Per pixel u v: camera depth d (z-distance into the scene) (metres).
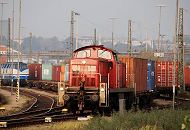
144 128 51.59
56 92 176.00
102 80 81.38
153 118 58.97
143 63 113.75
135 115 62.03
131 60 100.56
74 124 62.56
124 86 96.25
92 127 54.88
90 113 82.06
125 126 54.16
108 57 86.50
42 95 149.88
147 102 121.06
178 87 159.38
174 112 66.81
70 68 82.19
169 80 156.75
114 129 52.72
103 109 83.25
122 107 81.25
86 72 80.88
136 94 104.38
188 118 35.88
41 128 60.16
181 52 179.62
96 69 80.31
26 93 158.88
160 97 160.88
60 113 86.38
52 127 60.47
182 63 179.25
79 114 82.31
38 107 101.25
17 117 77.06
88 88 79.56
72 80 81.44
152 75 127.56
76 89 79.62
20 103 112.88
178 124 54.88
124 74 96.19
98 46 86.19
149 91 120.62
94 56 86.12
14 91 169.25
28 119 72.25
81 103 78.56
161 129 53.16
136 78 104.31
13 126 62.22
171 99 154.25
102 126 54.47
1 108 91.19
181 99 150.75
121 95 89.88
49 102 116.88
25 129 59.16
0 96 135.88
